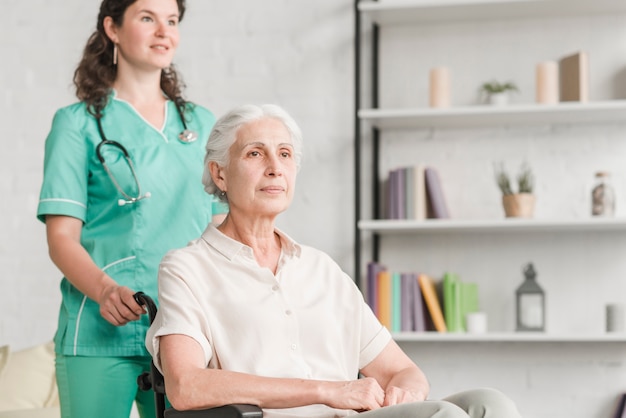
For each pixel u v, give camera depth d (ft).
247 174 7.72
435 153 15.57
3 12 16.63
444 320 14.78
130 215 8.96
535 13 15.19
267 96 15.96
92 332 8.73
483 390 7.14
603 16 15.24
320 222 15.66
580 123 15.24
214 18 16.19
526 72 15.38
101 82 9.25
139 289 8.90
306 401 6.91
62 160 8.96
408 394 7.43
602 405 14.97
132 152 9.09
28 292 16.24
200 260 7.67
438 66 15.64
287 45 15.99
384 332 8.20
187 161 9.30
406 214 14.87
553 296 15.16
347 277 8.09
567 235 15.20
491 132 15.46
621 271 15.06
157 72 9.41
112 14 9.26
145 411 9.05
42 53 16.52
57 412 12.18
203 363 7.20
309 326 7.68
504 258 15.31
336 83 15.84
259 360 7.39
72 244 8.77
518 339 14.24
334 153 15.71
